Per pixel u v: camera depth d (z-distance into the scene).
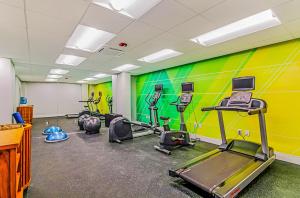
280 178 2.54
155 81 6.80
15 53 4.12
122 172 2.81
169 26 2.62
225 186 1.97
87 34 3.04
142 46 3.63
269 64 3.49
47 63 5.35
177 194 2.16
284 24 2.52
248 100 3.04
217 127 4.47
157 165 3.09
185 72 5.43
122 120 4.98
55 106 11.72
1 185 1.33
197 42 3.39
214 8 2.10
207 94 4.72
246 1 1.94
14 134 1.58
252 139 3.77
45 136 5.49
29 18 2.33
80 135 5.60
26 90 10.77
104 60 4.96
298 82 3.12
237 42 3.34
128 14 2.26
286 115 3.26
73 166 3.07
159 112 6.50
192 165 2.63
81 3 1.98
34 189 2.28
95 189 2.28
